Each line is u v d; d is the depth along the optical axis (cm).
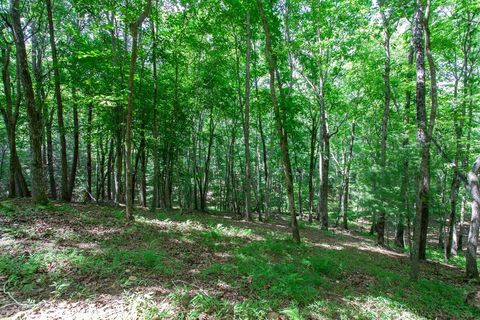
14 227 693
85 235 730
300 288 583
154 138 1476
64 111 1900
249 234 1104
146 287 499
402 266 1052
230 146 2475
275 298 522
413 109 1370
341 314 511
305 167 2945
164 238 841
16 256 550
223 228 1141
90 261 566
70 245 648
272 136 2138
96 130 1529
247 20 1493
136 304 432
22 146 1731
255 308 464
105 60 1338
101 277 520
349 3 1380
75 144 1516
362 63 1584
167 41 1362
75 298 446
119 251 641
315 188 3191
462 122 1273
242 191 2961
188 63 1795
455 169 1084
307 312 487
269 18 1515
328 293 612
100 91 1327
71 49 1288
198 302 459
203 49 1698
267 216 1900
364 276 803
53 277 498
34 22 1240
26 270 502
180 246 789
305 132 2173
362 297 620
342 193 2405
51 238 670
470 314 650
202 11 1525
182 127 1750
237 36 1789
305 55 1691
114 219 960
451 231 1634
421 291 751
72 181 1508
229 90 1839
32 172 959
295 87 2108
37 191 962
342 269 820
